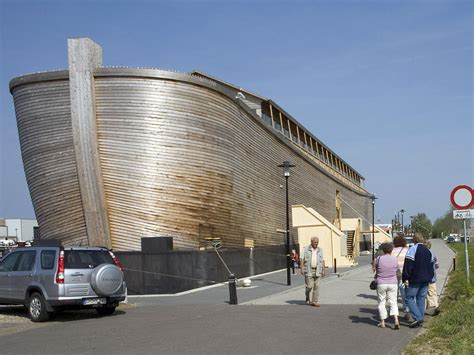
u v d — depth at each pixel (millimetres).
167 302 16891
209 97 25047
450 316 10305
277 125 42375
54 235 24500
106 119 23469
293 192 40250
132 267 21672
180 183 23922
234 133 27422
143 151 23438
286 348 8688
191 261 21812
